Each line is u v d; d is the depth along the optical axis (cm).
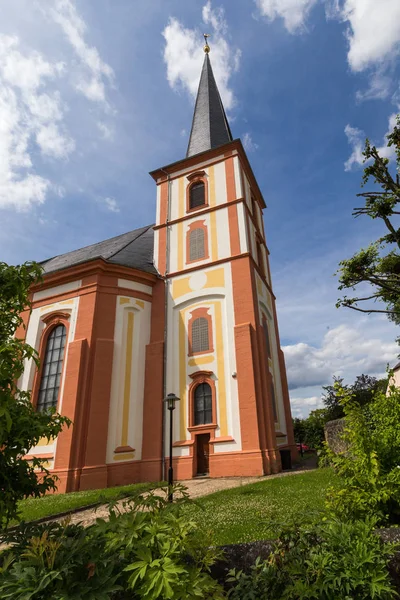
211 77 3025
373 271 1261
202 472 1546
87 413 1498
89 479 1389
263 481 1176
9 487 331
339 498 430
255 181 2492
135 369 1712
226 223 1989
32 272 395
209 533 298
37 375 1728
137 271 1878
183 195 2242
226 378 1623
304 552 300
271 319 2222
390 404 489
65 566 210
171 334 1834
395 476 417
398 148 1167
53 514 899
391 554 290
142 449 1593
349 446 492
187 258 2014
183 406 1661
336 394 505
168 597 206
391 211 1182
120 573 226
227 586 316
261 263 2269
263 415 1531
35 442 358
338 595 269
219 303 1800
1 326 362
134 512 280
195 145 2562
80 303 1739
